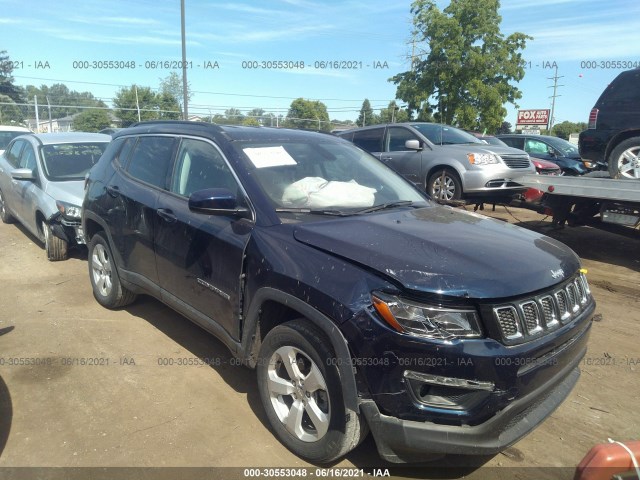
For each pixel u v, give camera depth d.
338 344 2.47
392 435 2.40
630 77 6.95
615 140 7.16
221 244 3.24
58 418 3.20
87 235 5.12
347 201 3.48
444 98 24.00
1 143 12.27
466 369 2.29
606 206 6.84
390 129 9.78
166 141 4.21
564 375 2.72
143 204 4.08
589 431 3.22
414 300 2.37
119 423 3.16
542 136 13.90
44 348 4.16
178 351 4.15
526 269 2.60
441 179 8.69
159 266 3.94
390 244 2.72
